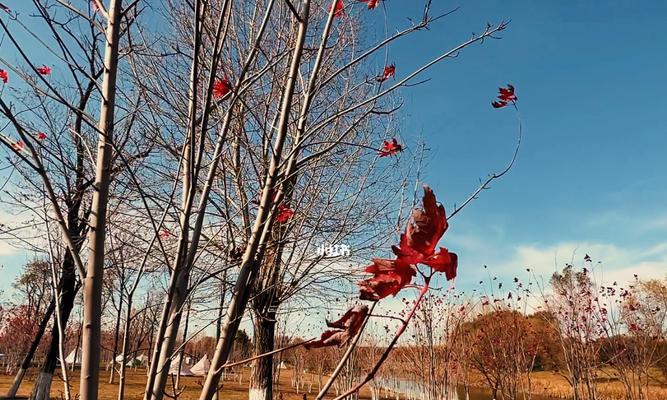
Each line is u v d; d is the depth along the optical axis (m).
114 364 2.04
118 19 1.58
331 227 5.34
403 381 14.02
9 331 23.62
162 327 1.56
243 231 3.14
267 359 8.17
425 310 9.29
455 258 0.89
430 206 0.91
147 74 3.62
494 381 9.94
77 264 1.38
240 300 1.68
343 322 1.01
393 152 3.74
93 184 1.41
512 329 8.92
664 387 8.19
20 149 1.36
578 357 7.48
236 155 4.19
